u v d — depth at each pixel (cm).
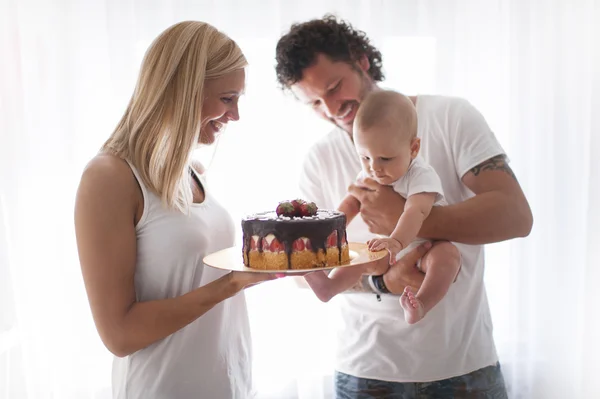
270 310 291
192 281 173
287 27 280
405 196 202
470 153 202
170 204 166
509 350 303
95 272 159
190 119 164
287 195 288
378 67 217
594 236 300
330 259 173
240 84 175
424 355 204
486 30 289
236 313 186
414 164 201
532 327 305
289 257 170
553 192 299
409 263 202
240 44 282
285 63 203
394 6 283
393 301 207
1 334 279
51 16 273
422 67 286
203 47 167
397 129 196
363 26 284
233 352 183
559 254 301
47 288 281
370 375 210
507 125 295
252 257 172
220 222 182
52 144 278
